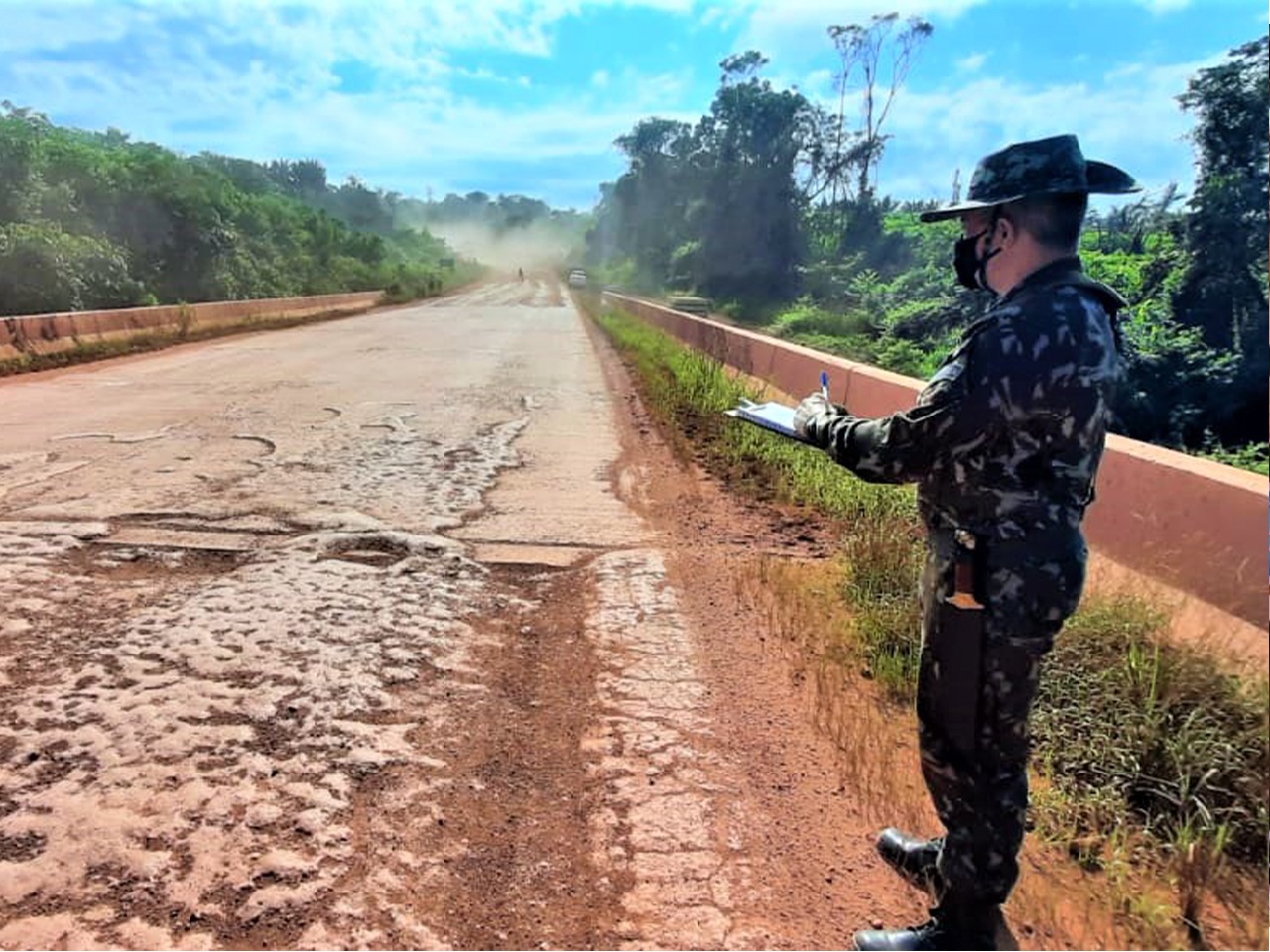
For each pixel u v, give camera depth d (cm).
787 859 234
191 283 2344
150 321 1638
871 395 675
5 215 1794
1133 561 334
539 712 311
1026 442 162
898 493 568
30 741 277
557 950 200
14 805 244
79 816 240
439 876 224
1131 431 1299
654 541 516
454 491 610
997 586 166
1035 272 170
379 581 432
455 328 2284
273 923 204
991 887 180
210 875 219
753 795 263
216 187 2839
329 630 371
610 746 289
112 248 1955
